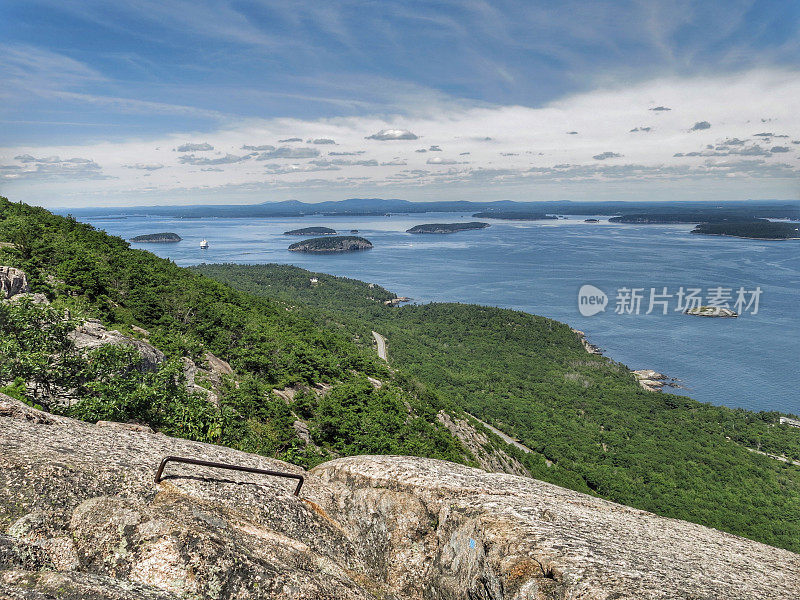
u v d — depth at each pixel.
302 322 112.75
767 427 125.94
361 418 54.78
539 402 139.38
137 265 82.19
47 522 6.47
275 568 6.71
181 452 9.48
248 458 10.32
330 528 8.91
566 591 6.64
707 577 7.60
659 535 9.35
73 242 72.81
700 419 130.75
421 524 9.23
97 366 21.03
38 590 5.22
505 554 7.57
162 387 22.39
